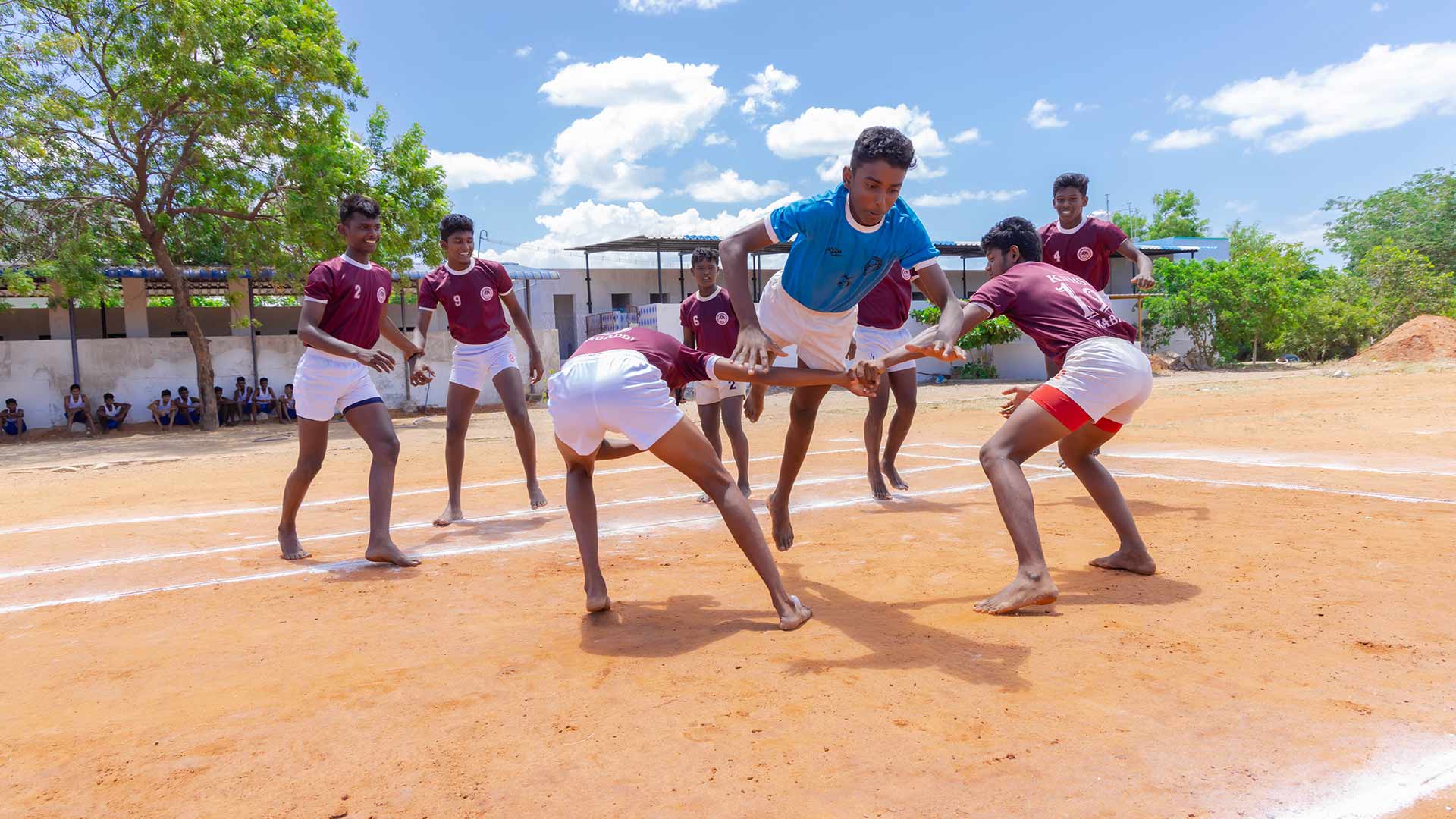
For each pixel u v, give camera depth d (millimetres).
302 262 19031
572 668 3090
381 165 19844
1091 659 2990
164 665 3283
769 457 9898
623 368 3475
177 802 2189
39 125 17094
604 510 6645
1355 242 51531
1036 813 1994
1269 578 3975
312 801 2176
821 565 4594
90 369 19625
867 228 3758
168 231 19250
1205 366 31281
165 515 7098
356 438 15516
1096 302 4020
